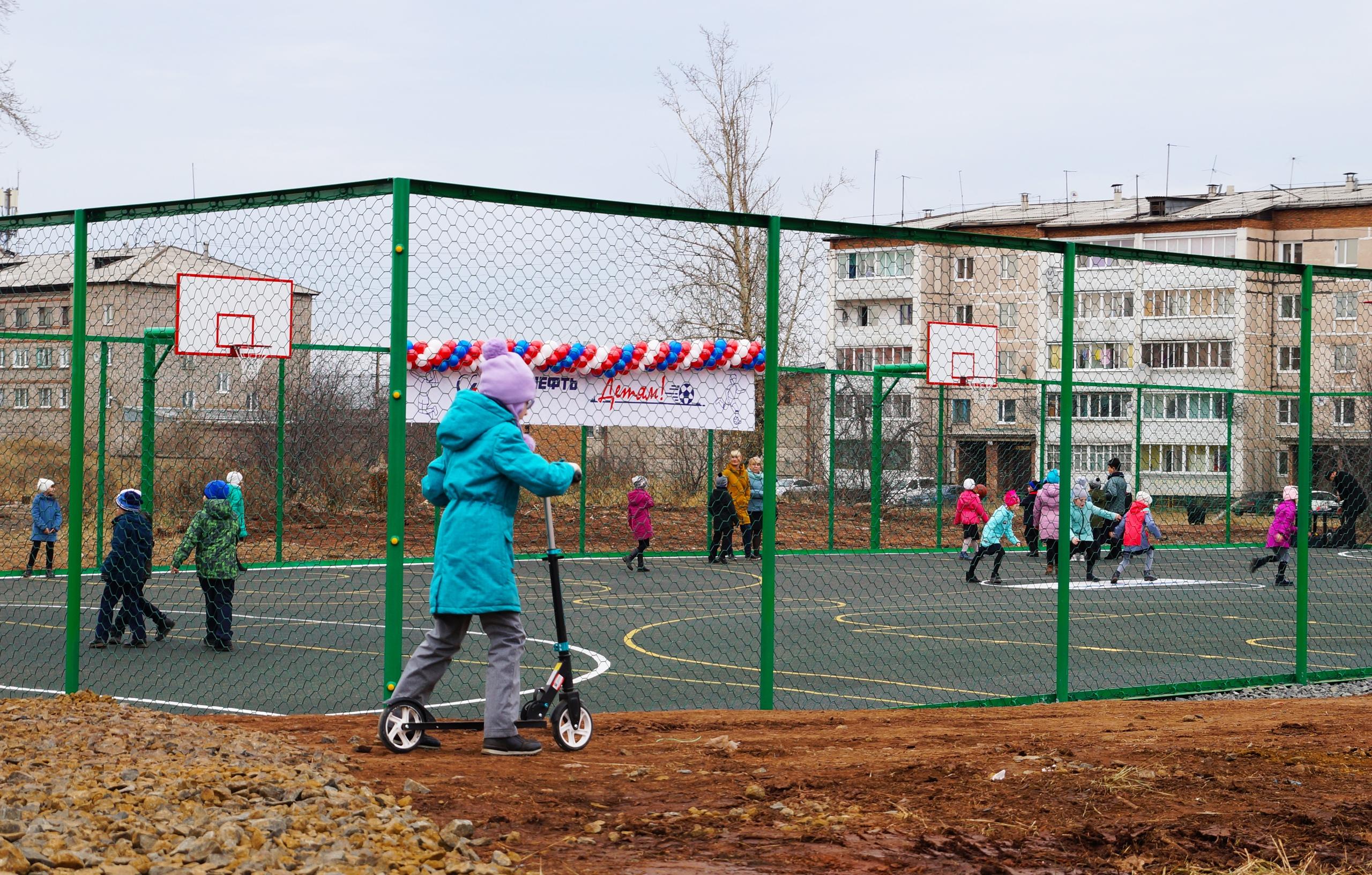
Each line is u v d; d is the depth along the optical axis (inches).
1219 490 1579.7
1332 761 237.0
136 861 154.6
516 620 249.1
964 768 227.5
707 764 238.8
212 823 172.9
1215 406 1683.1
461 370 293.0
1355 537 1221.1
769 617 326.0
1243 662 491.2
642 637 561.9
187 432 852.0
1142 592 802.8
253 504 870.4
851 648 529.0
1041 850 183.8
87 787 192.7
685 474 1039.6
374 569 812.0
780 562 958.4
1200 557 1117.1
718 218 316.5
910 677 449.1
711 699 399.9
